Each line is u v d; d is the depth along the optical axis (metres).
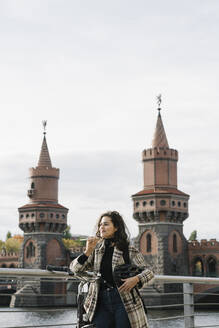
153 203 102.31
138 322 6.79
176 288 93.31
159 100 109.00
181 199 104.25
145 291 92.75
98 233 7.26
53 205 115.56
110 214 7.12
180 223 104.06
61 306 104.06
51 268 7.64
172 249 101.44
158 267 99.88
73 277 7.84
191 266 102.56
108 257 6.98
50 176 116.88
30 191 116.31
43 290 103.31
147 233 103.06
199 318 56.03
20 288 104.81
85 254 7.07
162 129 107.62
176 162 107.00
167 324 52.47
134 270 6.84
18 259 120.06
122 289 6.70
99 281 6.92
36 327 7.60
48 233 113.88
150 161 105.69
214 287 91.50
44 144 118.75
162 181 104.25
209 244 100.81
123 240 6.99
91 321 6.95
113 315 6.92
